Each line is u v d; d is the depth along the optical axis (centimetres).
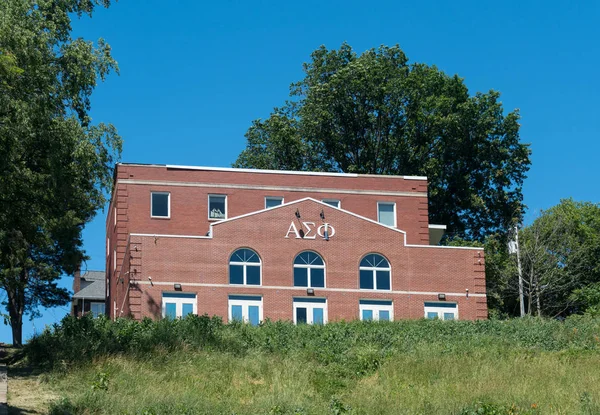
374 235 4862
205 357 3334
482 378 3122
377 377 3219
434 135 7025
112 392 2811
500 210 7069
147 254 4616
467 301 4872
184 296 4609
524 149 7131
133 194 5328
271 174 5500
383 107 7044
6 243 4194
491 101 7156
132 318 4509
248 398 2911
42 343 3378
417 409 2752
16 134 3675
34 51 3819
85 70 4322
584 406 2709
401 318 4772
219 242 4703
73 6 4625
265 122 7450
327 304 4731
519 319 4322
